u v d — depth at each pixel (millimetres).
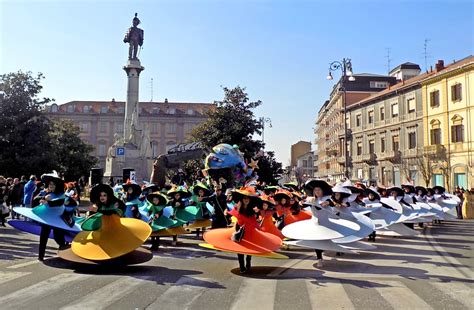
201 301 6340
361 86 65062
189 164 31484
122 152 28344
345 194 10188
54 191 9930
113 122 91125
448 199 22000
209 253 11070
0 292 6680
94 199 8672
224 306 6090
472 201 24953
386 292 6965
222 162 23047
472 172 39812
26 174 33406
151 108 94625
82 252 8320
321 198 9602
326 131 82312
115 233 8641
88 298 6402
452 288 7277
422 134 46656
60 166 39250
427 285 7496
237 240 8344
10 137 32844
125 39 34875
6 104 33125
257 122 36438
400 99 50219
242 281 7746
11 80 33656
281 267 9227
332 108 73438
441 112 43844
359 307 6082
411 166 47469
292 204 12281
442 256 10906
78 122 90375
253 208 8609
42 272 8242
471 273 8641
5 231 14859
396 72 65812
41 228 9555
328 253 11328
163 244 12781
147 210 12844
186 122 92875
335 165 73188
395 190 16172
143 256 8820
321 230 9359
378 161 54062
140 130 33875
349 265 9555
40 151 33906
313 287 7301
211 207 14641
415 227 19047
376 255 11047
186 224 13836
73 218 10594
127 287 7133
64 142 44500
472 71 39938
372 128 55688
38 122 34656
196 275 8227
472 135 40094
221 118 35625
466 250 11977
